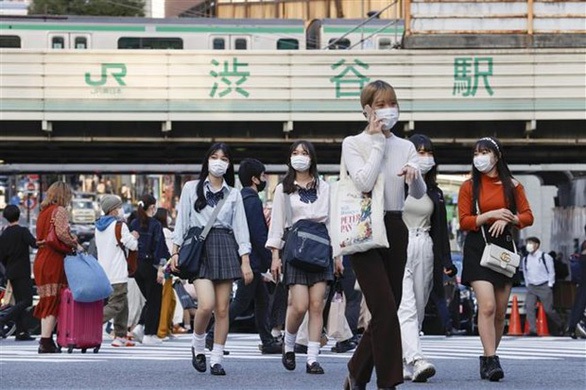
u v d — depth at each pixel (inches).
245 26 2228.1
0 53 1841.8
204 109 1860.2
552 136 1888.5
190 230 685.3
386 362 503.8
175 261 685.3
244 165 848.3
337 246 510.9
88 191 5152.6
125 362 781.3
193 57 1859.0
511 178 669.3
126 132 1907.0
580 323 1322.6
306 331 871.1
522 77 1834.4
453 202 2741.1
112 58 1855.3
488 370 664.4
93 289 866.8
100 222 999.0
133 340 1072.2
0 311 1143.6
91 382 646.5
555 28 1883.6
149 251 1032.8
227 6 4498.0
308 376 690.2
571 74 1829.5
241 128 1913.1
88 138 1900.8
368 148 510.3
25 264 1144.2
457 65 1838.1
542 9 1879.9
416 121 1841.8
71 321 879.1
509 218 660.1
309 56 1850.4
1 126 1893.5
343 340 903.1
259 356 850.8
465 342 1113.4
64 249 878.4
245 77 1860.2
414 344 657.0
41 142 1905.8
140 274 1032.8
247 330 1437.0
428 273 669.3
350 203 509.7
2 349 949.2
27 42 2164.1
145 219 1038.4
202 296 682.8
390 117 507.8
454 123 1893.5
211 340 878.4
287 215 719.7
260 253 844.6
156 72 1859.0
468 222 664.4
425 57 1838.1
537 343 1106.1
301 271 715.4
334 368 744.3
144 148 2043.6
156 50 1859.0
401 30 2245.3
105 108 1854.1
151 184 4389.8
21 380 657.0
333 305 896.9
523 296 1562.5
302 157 714.8
